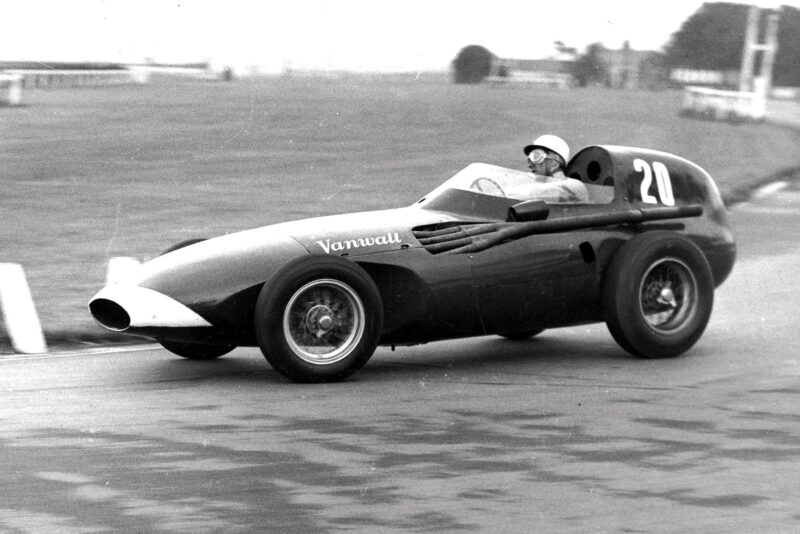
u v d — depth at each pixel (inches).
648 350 323.0
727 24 2187.5
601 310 330.6
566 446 229.5
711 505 191.3
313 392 284.2
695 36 2122.3
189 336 296.0
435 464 216.7
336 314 293.9
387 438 236.7
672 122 1365.7
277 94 1398.9
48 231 589.3
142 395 282.5
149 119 1132.5
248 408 265.7
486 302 312.3
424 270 305.0
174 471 212.1
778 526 180.9
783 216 708.7
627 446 228.8
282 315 285.6
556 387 289.4
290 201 711.7
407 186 786.2
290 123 1153.4
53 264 501.0
